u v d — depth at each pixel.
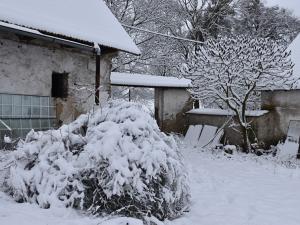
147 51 21.44
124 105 5.32
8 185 5.24
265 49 12.23
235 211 5.50
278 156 11.98
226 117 15.12
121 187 4.53
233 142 14.59
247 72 12.45
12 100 9.00
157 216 4.76
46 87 9.99
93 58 11.75
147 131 5.00
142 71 22.11
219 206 5.77
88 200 4.79
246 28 27.83
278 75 12.23
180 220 4.91
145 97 23.22
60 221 4.17
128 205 4.58
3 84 8.78
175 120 18.64
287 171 9.38
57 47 10.33
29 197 4.91
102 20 12.62
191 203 5.85
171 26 23.06
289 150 11.98
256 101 15.73
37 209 4.55
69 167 4.82
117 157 4.68
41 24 9.16
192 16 25.00
